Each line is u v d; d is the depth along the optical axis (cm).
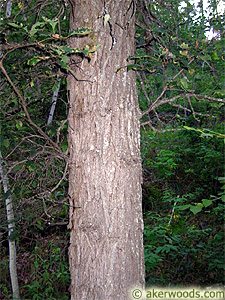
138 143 210
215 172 559
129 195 202
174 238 402
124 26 202
